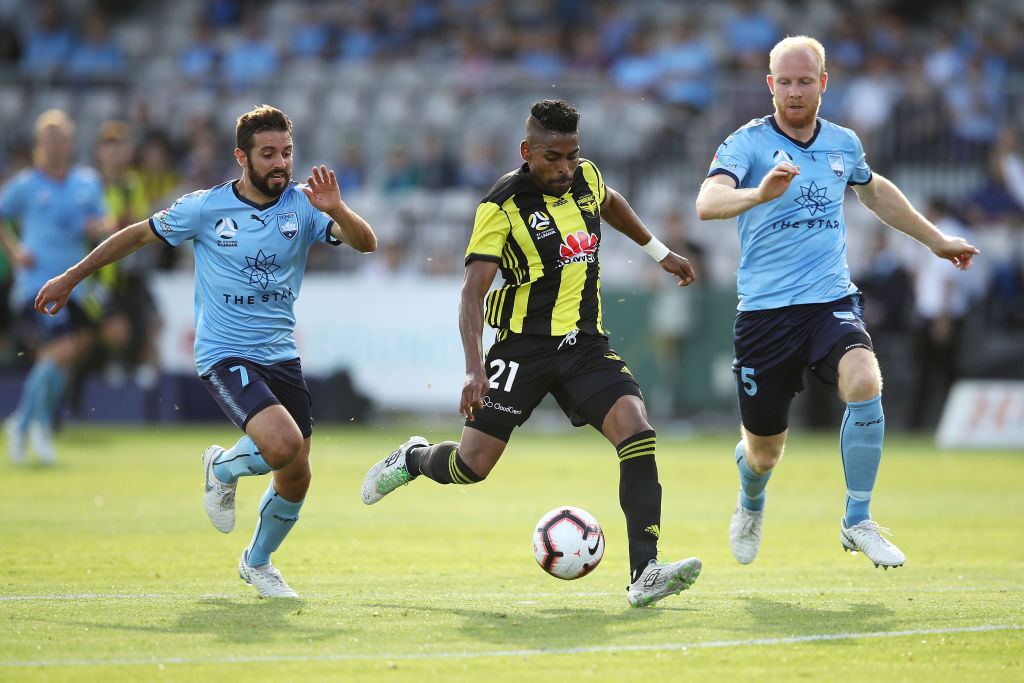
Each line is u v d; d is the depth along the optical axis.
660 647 16.66
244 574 20.77
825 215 22.30
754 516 23.52
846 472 21.62
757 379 22.70
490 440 20.44
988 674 15.41
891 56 72.31
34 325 42.12
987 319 58.75
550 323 20.23
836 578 22.78
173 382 57.53
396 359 58.06
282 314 20.83
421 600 20.14
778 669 15.57
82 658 15.91
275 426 19.38
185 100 69.00
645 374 58.09
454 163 64.50
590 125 65.75
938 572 23.56
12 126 69.00
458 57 75.25
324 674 15.16
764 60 70.38
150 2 87.50
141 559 24.33
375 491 22.06
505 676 15.11
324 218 20.78
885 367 57.59
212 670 15.34
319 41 78.44
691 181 64.06
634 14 78.38
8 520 29.66
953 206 60.94
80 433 53.50
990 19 80.19
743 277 22.83
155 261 59.31
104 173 52.28
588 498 35.66
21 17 84.19
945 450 51.16
